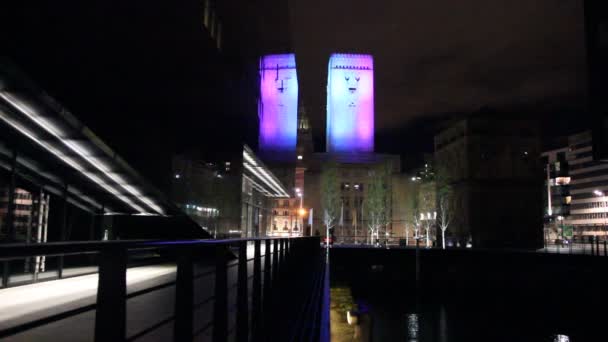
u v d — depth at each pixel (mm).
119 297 2188
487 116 88750
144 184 16656
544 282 46219
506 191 86500
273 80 116375
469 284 53062
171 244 2697
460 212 89438
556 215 130375
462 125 90500
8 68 9078
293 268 10750
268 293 6203
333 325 22375
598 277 40500
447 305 48250
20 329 1675
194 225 23188
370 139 124562
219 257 3879
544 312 44750
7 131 12602
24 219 14477
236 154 31875
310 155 119438
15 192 14266
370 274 56406
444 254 53031
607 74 43906
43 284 11922
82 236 18484
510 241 84375
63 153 14117
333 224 109875
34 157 14258
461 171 90000
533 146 88312
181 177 20359
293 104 116188
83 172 15797
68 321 7082
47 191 15867
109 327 2148
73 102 11242
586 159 134125
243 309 4734
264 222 58750
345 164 116062
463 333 38031
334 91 126688
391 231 111000
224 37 26422
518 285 48812
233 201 31062
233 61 29312
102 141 12969
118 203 19734
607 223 115062
